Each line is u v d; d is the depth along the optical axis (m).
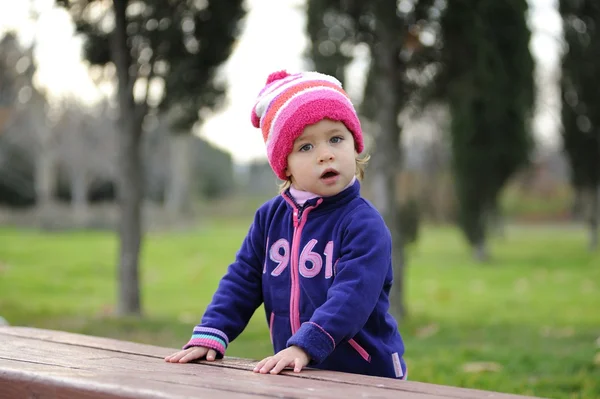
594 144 14.55
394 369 1.88
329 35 6.70
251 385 1.37
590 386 3.56
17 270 12.32
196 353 1.81
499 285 10.60
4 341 1.98
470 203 14.45
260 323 6.84
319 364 1.88
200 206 39.81
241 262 2.06
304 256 1.91
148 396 1.26
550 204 32.41
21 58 9.03
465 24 6.36
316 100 1.87
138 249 6.88
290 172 1.97
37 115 26.30
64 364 1.59
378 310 1.88
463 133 14.14
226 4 6.73
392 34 6.30
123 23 6.64
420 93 6.64
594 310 7.79
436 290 9.95
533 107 13.95
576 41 10.71
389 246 1.86
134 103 6.83
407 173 15.32
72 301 8.84
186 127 7.25
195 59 6.78
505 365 4.22
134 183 6.86
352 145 1.93
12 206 31.75
